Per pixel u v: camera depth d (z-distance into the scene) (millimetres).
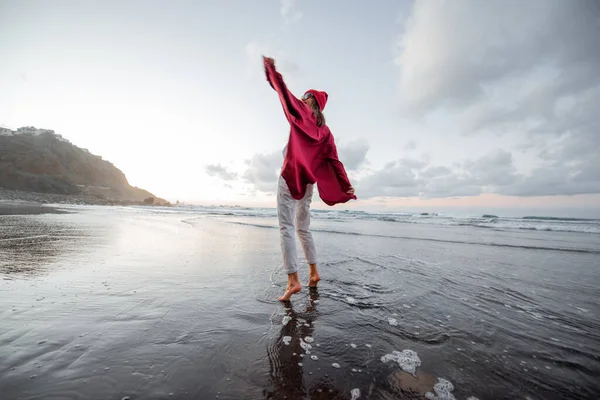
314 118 2420
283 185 2229
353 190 2627
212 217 13578
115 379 1088
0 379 1048
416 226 10219
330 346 1431
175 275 2701
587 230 9703
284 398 1035
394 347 1444
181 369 1177
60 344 1328
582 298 2340
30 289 2127
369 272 3076
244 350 1358
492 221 13969
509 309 2055
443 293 2395
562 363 1340
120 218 10305
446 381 1173
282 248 2213
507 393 1107
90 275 2586
